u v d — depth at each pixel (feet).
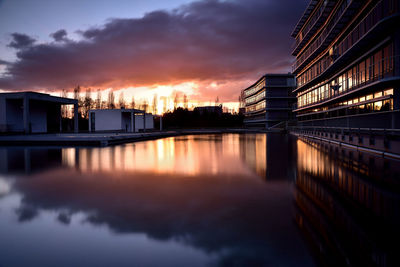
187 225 12.05
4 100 88.63
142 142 77.41
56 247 10.09
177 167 28.89
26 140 64.28
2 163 32.45
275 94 209.05
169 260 9.03
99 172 25.91
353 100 74.08
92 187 19.53
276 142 72.08
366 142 40.75
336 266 8.39
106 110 136.98
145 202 15.65
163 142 76.69
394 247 9.59
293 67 150.30
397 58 48.39
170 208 14.49
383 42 53.16
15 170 27.27
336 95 87.04
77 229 11.75
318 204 14.89
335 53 87.45
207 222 12.37
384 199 15.53
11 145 65.10
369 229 11.28
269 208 14.32
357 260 8.79
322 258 8.95
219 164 31.01
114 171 26.53
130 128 150.20
